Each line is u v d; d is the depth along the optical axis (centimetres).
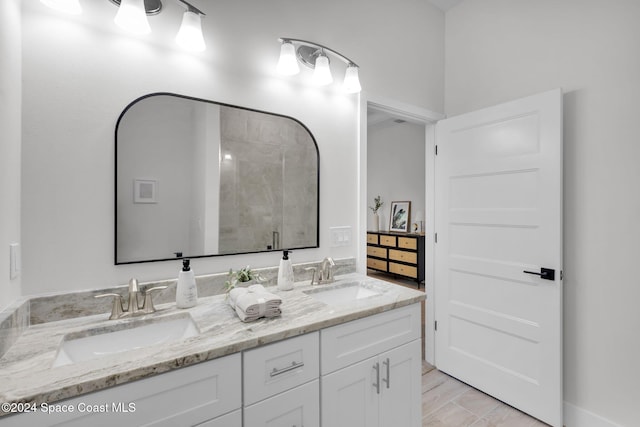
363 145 194
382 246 522
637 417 152
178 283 124
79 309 113
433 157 242
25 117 106
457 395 204
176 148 135
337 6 185
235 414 95
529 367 182
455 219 221
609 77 161
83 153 116
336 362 118
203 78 142
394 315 137
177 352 87
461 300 219
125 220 124
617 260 158
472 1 225
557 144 168
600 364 164
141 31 115
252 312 110
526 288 183
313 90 175
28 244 107
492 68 212
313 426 112
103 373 76
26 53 107
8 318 88
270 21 161
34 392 69
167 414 84
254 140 156
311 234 175
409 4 220
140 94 127
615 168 159
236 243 151
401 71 215
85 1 117
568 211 176
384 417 135
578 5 172
